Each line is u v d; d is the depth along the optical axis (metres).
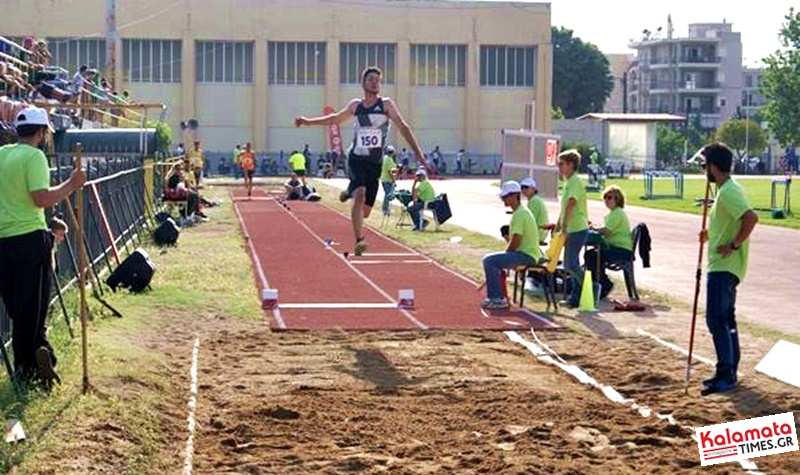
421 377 11.35
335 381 11.13
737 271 10.41
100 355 11.00
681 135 93.44
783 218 35.00
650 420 9.46
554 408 9.93
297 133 78.19
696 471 8.00
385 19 78.25
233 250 23.48
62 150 26.72
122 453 8.08
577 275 15.86
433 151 78.94
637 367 11.77
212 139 77.19
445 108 79.81
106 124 37.78
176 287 16.81
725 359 10.44
